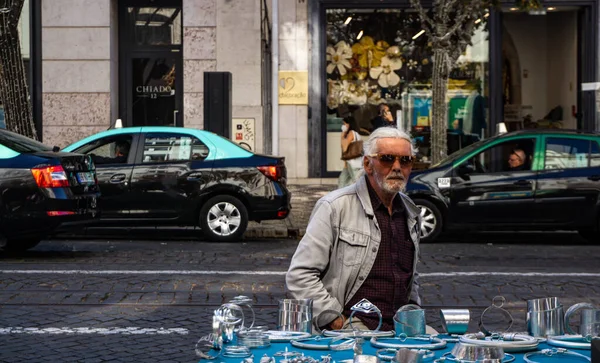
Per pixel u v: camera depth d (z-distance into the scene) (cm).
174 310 1010
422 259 1423
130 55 2552
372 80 2519
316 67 2500
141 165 1603
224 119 1898
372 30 2511
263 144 2445
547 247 1598
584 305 421
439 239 1720
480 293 1123
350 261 518
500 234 1812
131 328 920
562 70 2547
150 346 848
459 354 371
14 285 1144
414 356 361
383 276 521
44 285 1145
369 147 518
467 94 2523
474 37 2520
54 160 1363
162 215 1598
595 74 2506
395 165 511
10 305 1031
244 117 2428
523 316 973
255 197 1597
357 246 518
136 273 1244
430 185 1627
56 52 2458
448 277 1238
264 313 993
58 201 1354
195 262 1361
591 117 2509
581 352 389
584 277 1245
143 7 2547
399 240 525
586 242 1697
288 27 2495
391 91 2519
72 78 2459
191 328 923
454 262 1393
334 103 2516
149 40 2553
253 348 402
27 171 1354
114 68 2506
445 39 1956
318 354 393
